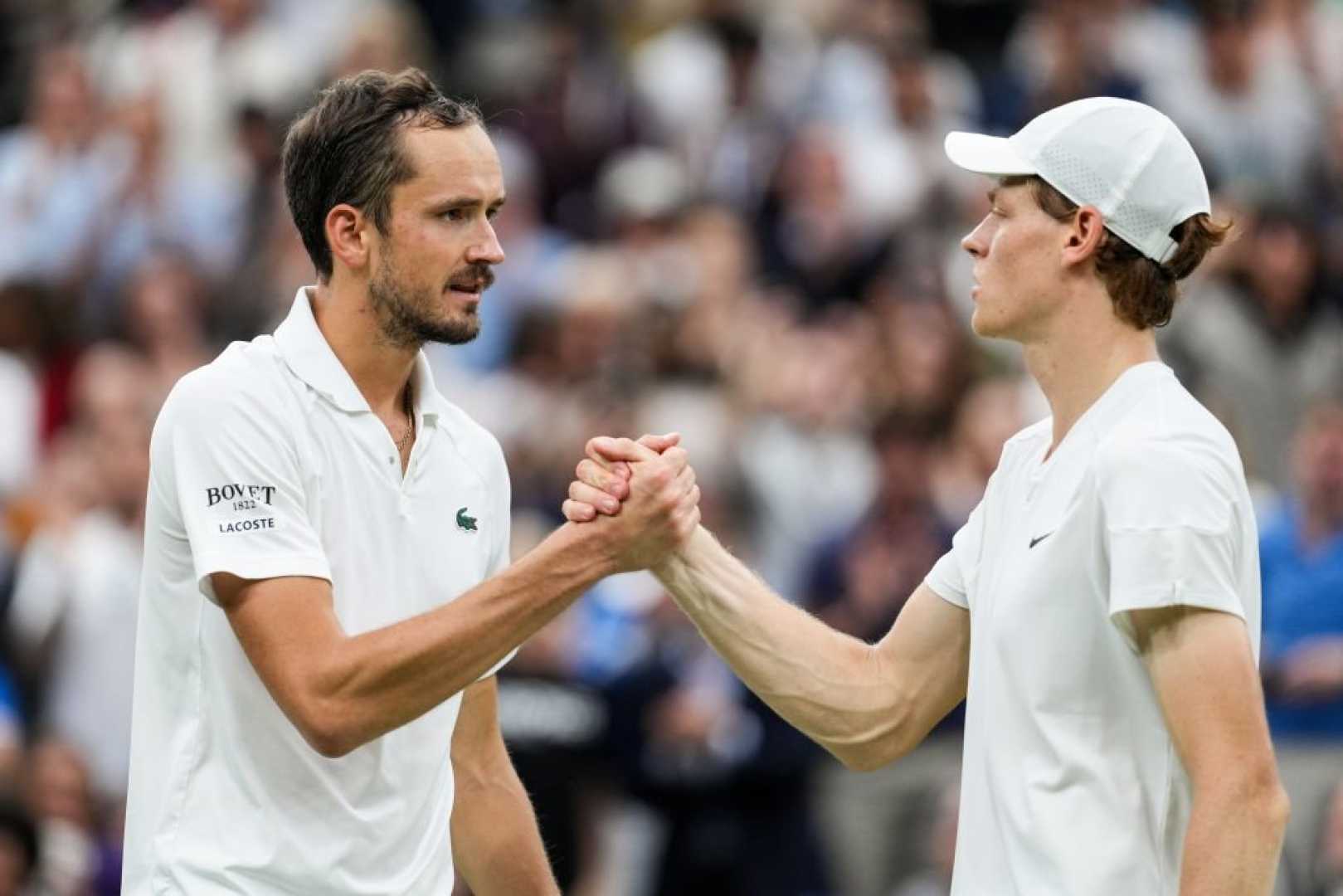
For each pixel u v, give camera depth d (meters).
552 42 51.09
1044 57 49.22
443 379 42.94
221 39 50.19
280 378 17.44
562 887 32.12
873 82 48.88
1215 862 15.41
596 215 48.56
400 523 17.69
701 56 51.09
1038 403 39.12
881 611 35.16
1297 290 40.44
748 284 45.56
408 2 53.66
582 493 17.59
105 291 45.66
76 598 36.06
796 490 39.75
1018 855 16.52
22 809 30.81
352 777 17.44
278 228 45.41
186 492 17.06
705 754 34.12
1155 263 16.95
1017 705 16.66
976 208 45.97
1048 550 16.55
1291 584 34.19
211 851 17.25
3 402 42.25
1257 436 39.47
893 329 41.38
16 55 52.81
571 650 33.69
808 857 34.12
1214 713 15.64
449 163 17.38
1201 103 48.00
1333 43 50.44
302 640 16.69
